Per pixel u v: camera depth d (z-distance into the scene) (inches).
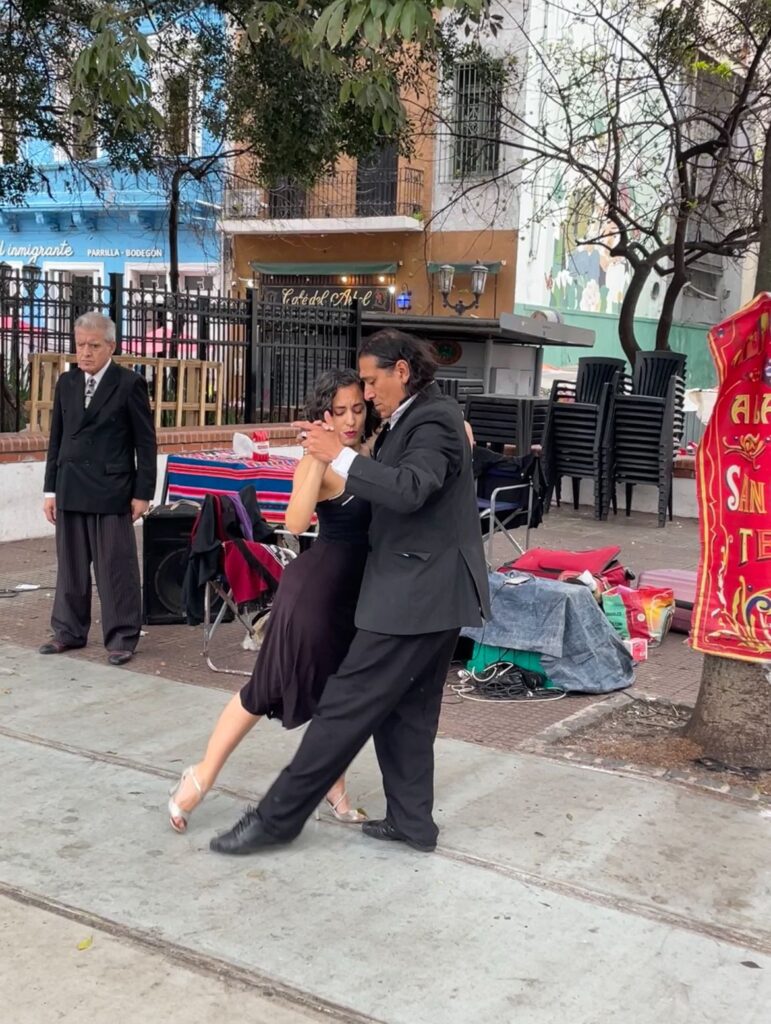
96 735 183.2
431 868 137.5
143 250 957.2
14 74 456.4
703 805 160.1
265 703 141.3
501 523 317.7
